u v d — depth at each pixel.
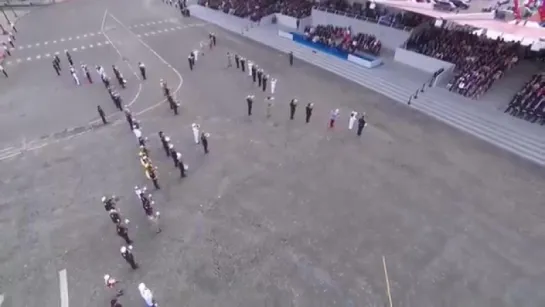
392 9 32.31
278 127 23.14
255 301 13.45
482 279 14.05
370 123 23.36
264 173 19.38
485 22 24.70
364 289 13.77
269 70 30.59
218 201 17.70
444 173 19.19
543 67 26.58
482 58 26.31
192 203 17.61
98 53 34.50
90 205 17.75
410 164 19.86
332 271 14.43
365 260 14.82
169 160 20.45
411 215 16.77
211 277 14.31
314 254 15.10
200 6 46.69
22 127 23.88
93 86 28.66
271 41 35.84
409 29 30.34
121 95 27.14
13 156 21.23
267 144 21.58
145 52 34.47
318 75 29.72
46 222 16.92
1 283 14.34
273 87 26.53
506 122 22.25
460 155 20.48
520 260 14.75
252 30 38.41
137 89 27.95
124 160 20.61
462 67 26.56
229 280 14.18
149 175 18.33
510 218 16.58
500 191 18.02
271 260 14.91
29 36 39.06
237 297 13.59
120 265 14.87
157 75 30.05
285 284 14.02
